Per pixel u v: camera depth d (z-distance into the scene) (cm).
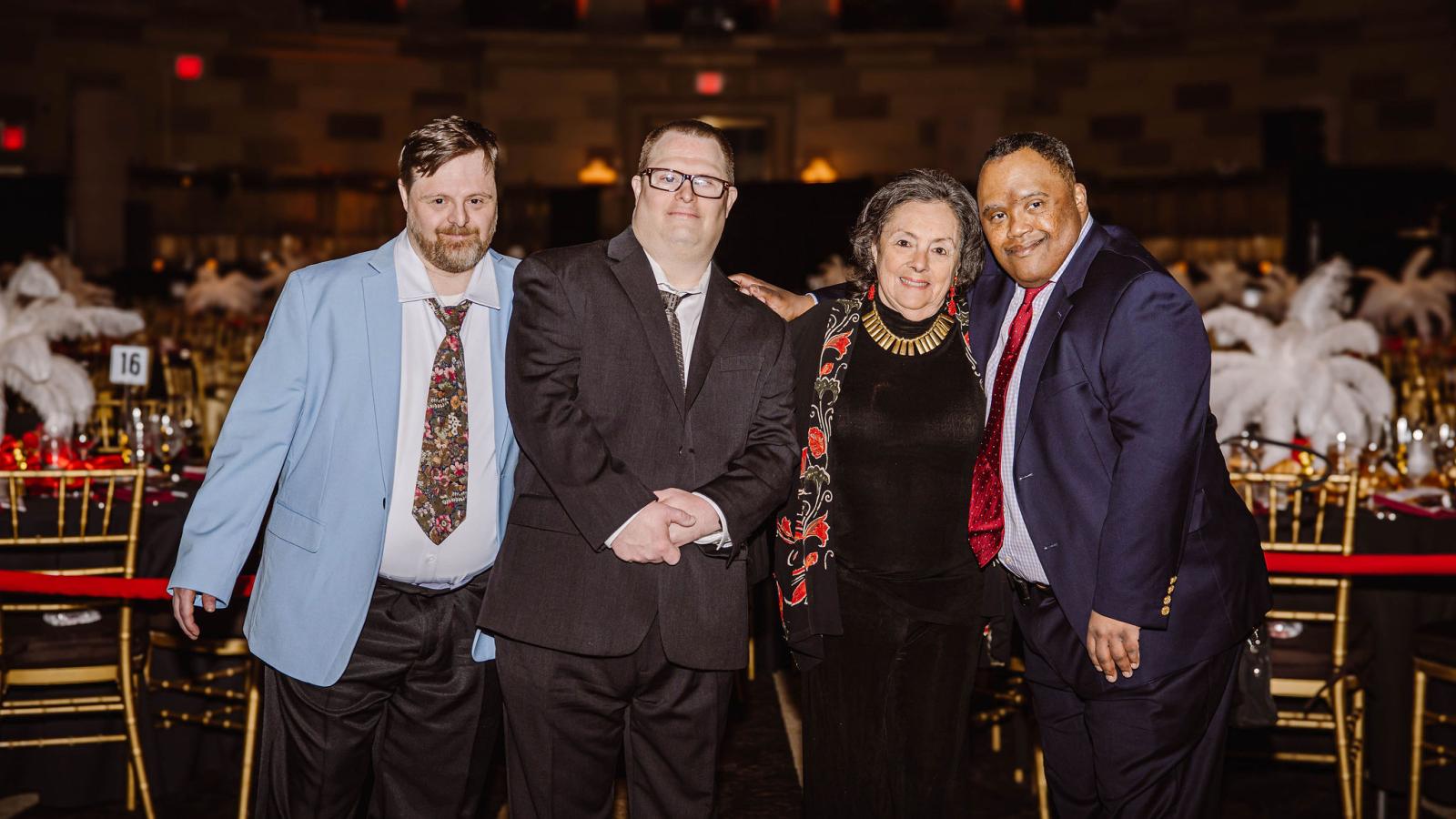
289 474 252
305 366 246
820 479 263
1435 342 884
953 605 266
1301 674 329
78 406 415
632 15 2030
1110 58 1956
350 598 246
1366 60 1822
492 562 259
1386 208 1417
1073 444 250
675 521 238
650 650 249
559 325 242
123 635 334
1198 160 1919
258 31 1912
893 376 263
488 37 1998
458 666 260
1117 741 255
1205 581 252
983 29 1984
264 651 250
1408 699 352
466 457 253
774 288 279
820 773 271
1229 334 431
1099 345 246
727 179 244
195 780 375
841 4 2023
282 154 1948
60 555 352
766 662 348
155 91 1886
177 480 397
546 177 2030
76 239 1673
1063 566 252
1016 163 248
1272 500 343
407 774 264
